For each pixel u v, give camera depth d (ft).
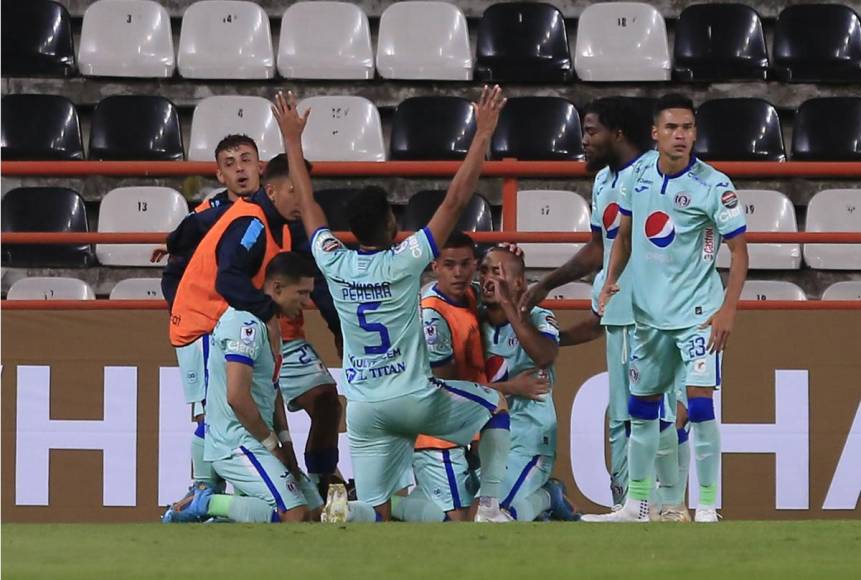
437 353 87.81
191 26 147.02
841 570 55.01
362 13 148.97
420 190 135.95
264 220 84.84
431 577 52.54
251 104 140.97
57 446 107.34
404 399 77.82
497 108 76.79
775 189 136.56
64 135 138.82
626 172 84.17
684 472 92.73
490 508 80.33
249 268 84.07
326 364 106.22
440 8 148.25
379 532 68.44
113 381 107.45
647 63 146.10
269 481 79.97
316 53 146.72
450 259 88.12
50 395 107.45
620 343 86.53
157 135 138.41
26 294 127.75
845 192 134.10
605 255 88.22
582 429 106.11
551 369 92.12
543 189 134.82
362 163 102.94
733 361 106.63
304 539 65.31
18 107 139.64
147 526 72.79
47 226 131.23
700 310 78.89
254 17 147.74
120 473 107.24
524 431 91.20
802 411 106.52
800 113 139.54
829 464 106.32
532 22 145.69
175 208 133.49
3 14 144.97
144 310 107.55
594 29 147.64
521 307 88.33
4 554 59.72
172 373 107.24
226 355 79.30
